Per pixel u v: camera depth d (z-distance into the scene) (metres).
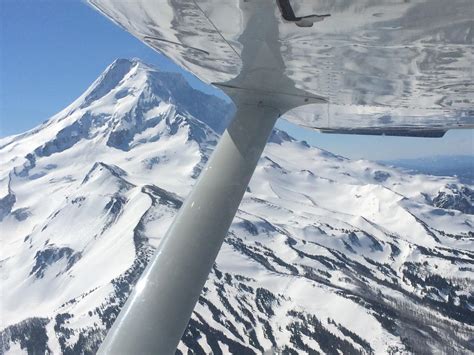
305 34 7.30
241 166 8.84
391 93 10.00
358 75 8.86
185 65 10.41
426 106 11.13
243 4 6.61
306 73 8.95
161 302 7.19
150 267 7.64
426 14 6.34
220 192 8.41
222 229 8.07
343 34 7.18
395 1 6.10
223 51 8.59
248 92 10.09
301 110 12.76
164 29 8.41
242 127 9.60
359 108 11.85
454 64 7.96
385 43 7.35
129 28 9.35
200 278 7.56
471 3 5.99
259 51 8.24
